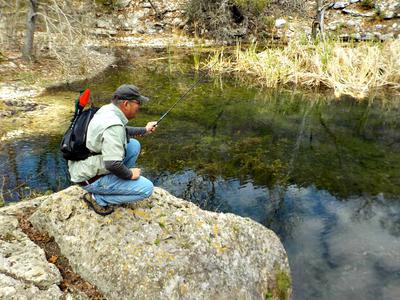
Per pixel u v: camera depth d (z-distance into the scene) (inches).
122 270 127.9
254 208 217.8
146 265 129.3
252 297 140.5
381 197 231.9
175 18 727.1
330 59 467.2
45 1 489.1
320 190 238.7
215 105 384.2
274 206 220.2
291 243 188.7
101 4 724.0
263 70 482.0
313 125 342.0
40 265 126.8
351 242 189.8
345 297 156.0
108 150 108.9
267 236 162.1
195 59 518.3
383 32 632.4
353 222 206.7
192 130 320.5
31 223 148.1
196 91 426.9
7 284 117.0
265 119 352.2
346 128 336.5
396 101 406.6
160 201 149.4
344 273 169.0
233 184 242.5
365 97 418.3
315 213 215.0
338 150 294.0
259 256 153.3
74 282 129.4
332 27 662.5
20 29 458.0
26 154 261.7
